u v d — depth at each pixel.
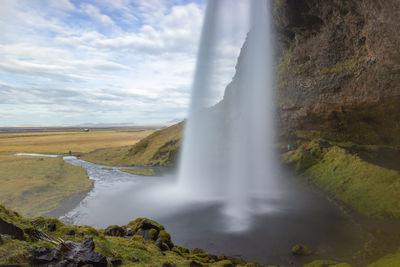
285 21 64.56
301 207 33.19
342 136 49.47
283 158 50.09
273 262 21.06
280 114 59.44
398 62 46.03
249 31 80.25
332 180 39.62
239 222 29.11
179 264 14.86
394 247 21.98
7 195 39.97
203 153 60.69
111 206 36.03
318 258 21.41
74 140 150.75
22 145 130.62
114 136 174.75
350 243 23.55
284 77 65.25
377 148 43.03
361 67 51.81
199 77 73.69
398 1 41.78
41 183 46.78
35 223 15.05
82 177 54.88
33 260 11.91
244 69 77.31
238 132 61.50
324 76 57.03
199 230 27.25
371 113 48.09
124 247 15.25
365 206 30.77
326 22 58.69
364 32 51.31
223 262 17.67
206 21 72.19
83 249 12.87
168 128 87.25
